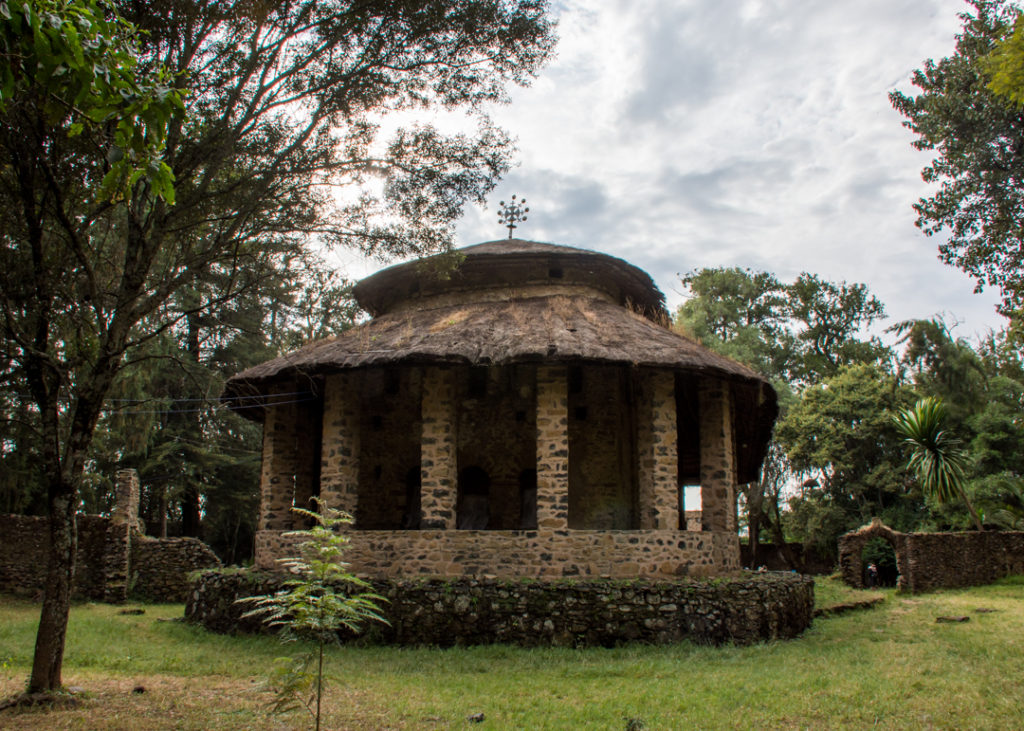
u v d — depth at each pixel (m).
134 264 10.51
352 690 10.51
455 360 15.69
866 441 40.78
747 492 42.78
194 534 37.50
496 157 13.45
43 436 9.78
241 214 11.73
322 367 16.14
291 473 18.88
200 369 34.59
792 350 51.25
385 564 15.78
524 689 10.75
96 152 10.03
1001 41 11.35
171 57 11.05
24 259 10.62
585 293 20.12
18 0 5.19
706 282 47.12
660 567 15.59
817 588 27.38
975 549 29.05
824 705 9.66
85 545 23.30
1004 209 16.11
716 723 8.97
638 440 17.88
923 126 16.84
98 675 11.25
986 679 11.08
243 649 13.73
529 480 18.77
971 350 42.09
